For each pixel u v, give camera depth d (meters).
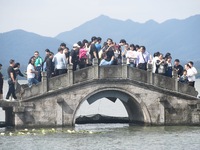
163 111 78.81
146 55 79.25
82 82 76.00
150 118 78.62
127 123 88.88
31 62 76.69
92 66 76.56
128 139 68.38
